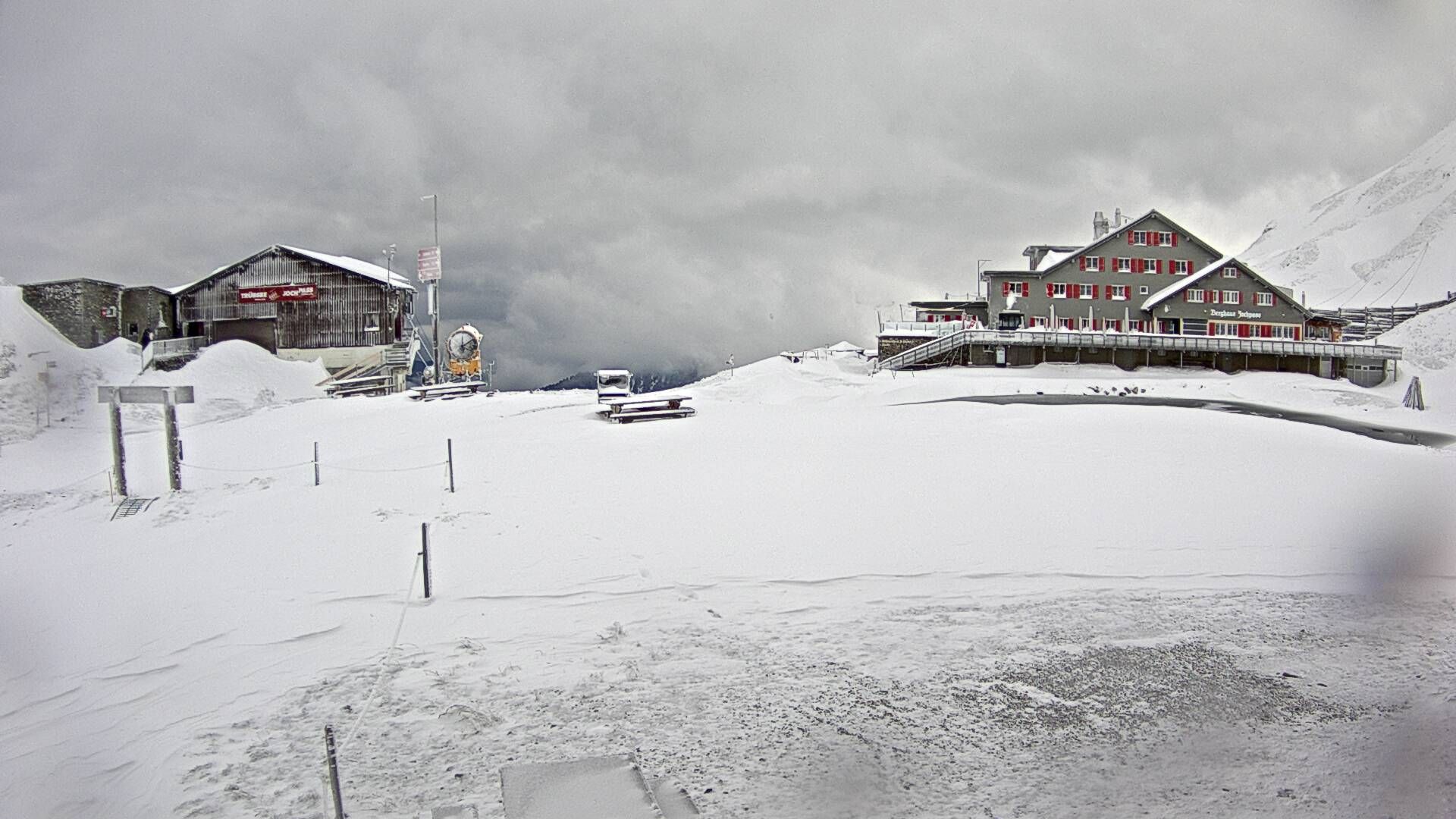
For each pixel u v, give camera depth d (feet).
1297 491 57.11
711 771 21.27
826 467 64.95
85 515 59.47
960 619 33.81
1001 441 77.10
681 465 66.08
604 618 34.63
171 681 28.99
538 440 79.15
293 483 64.34
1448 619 32.48
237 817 19.67
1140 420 90.74
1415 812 18.47
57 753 23.72
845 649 30.50
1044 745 22.58
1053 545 44.88
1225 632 31.58
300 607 36.50
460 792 20.43
